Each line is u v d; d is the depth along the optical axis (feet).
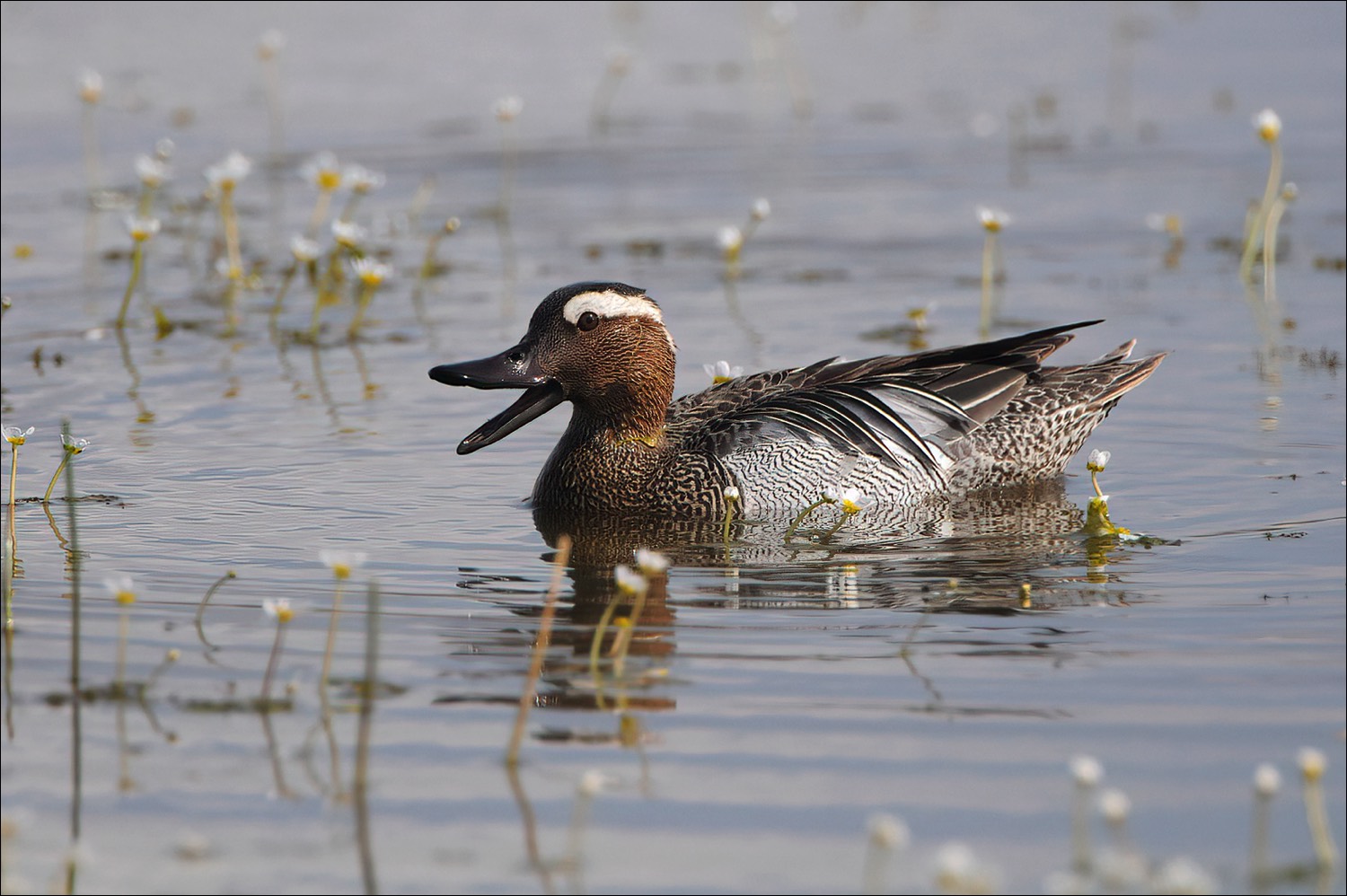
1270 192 61.98
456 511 40.32
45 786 25.25
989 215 55.83
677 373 51.98
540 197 77.00
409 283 64.18
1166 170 78.89
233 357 54.03
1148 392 49.75
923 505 41.93
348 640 30.94
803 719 27.45
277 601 33.01
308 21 107.34
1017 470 43.57
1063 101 92.89
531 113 90.48
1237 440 45.29
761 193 77.25
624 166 82.12
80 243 68.85
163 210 74.23
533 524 39.52
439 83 95.66
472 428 47.19
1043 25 112.47
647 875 22.84
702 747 26.45
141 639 30.81
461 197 76.84
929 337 55.11
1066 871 22.70
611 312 40.50
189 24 104.58
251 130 86.02
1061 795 24.88
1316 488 41.14
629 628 30.60
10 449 43.88
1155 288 61.05
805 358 52.85
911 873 22.79
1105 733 26.89
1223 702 28.04
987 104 93.09
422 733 26.99
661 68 101.55
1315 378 50.34
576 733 26.99
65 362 53.06
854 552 37.27
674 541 38.37
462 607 32.94
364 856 23.44
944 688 28.73
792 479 40.98
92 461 43.06
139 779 25.49
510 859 23.30
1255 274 62.69
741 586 34.55
